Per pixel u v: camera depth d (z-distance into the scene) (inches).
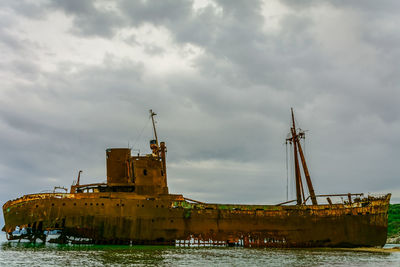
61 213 1556.3
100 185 1664.6
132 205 1605.6
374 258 1225.4
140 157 1715.1
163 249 1437.0
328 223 1738.4
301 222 1732.3
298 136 2121.1
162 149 1958.7
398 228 3191.4
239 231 1681.8
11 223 1609.3
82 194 1609.3
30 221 1563.7
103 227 1561.3
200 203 1696.6
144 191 1663.4
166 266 955.3
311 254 1350.9
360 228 1739.7
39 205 1567.4
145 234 1593.3
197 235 1643.7
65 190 1689.2
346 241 1721.2
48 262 1012.5
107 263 998.4
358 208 1765.5
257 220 1711.4
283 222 1723.7
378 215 1776.6
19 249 1370.6
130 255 1189.7
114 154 1754.4
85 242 1552.7
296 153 2139.5
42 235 1584.6
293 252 1427.2
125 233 1573.6
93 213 1566.2
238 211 1707.7
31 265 955.3
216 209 1689.2
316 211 1756.9
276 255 1288.1
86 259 1079.0
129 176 1726.1
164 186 1886.1
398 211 3607.3
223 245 1652.3
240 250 1482.5
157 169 1723.7
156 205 1631.4
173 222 1632.6
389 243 2672.2
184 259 1117.7
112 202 1590.8
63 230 1549.0
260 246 1674.5
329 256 1277.1
